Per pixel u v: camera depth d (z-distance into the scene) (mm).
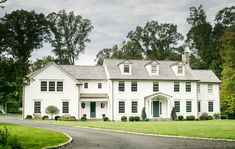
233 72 49906
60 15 84250
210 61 80375
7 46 26453
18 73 28875
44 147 19016
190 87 58312
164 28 91312
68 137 23891
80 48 84562
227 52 48312
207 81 60438
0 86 29359
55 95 52125
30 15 78875
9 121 42906
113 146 20141
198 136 24938
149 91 56219
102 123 40531
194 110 58031
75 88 52844
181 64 58344
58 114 51969
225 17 78250
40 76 51750
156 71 57219
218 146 19922
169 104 56312
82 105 53969
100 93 55625
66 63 82438
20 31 79062
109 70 55875
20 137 22688
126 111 54969
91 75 55906
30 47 78375
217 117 58562
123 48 85938
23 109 50906
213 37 82688
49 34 82688
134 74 56156
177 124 38344
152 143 21500
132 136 25844
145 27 91812
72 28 84438
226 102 58594
